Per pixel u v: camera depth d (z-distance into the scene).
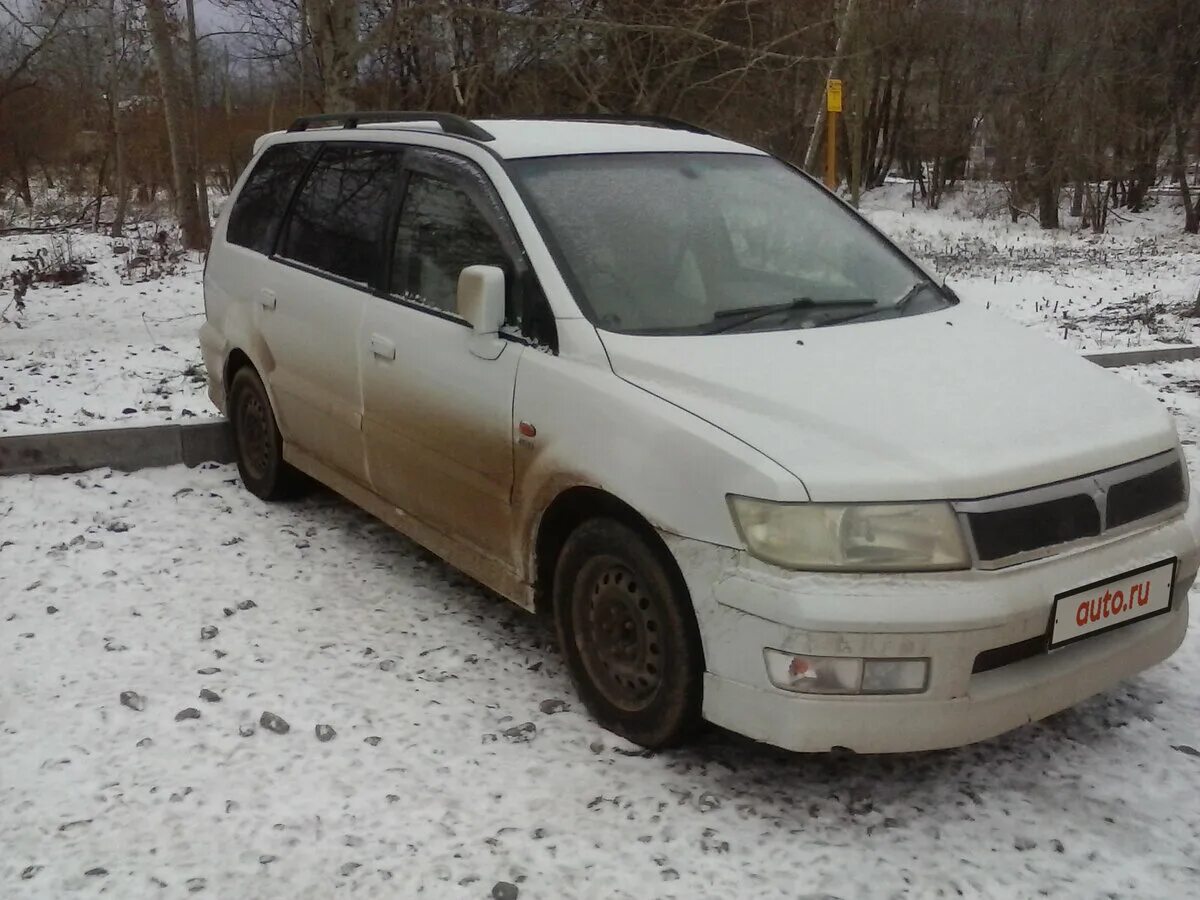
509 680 4.04
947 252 23.41
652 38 9.84
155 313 12.40
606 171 4.29
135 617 4.53
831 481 3.00
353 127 5.37
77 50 22.22
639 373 3.51
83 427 6.43
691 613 3.30
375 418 4.62
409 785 3.39
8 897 2.89
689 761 3.52
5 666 4.11
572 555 3.68
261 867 3.02
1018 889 2.95
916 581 2.98
